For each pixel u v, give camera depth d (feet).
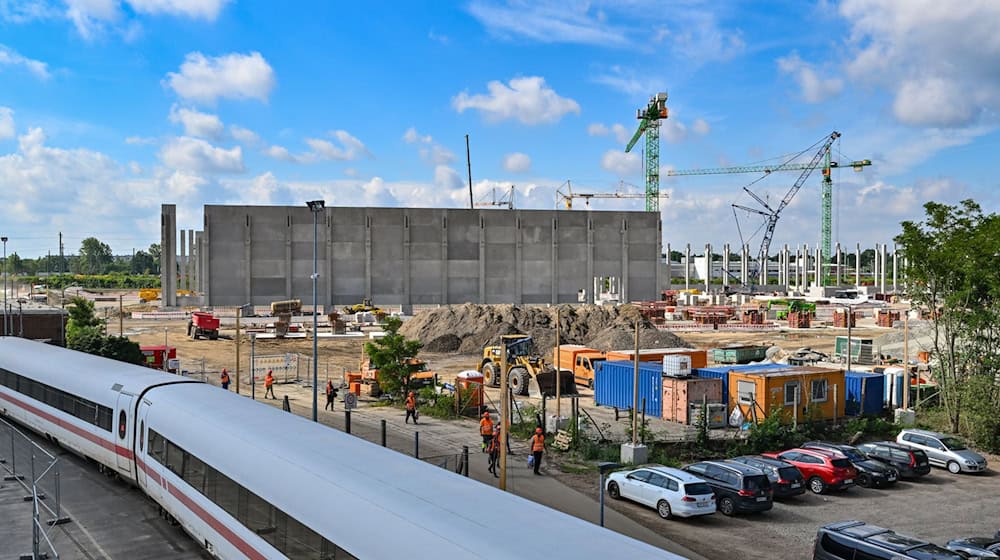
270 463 44.37
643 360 139.03
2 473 76.43
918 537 69.46
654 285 368.27
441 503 35.35
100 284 630.33
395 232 342.85
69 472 77.46
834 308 415.85
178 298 352.49
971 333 117.70
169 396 62.64
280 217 332.60
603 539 31.53
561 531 32.12
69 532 59.67
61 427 80.07
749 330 296.71
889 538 54.03
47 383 83.51
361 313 298.56
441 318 239.71
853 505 79.87
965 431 116.67
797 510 77.51
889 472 87.66
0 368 97.55
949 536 69.87
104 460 70.95
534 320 233.14
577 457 93.15
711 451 98.53
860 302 442.50
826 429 112.57
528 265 354.74
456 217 348.38
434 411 118.83
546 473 85.25
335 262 338.13
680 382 114.93
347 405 109.19
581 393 149.48
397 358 131.03
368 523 35.22
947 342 122.93
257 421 52.54
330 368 179.73
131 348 148.36
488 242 351.25
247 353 206.80
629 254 364.38
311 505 39.17
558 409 103.55
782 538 67.56
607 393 128.98
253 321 297.74
